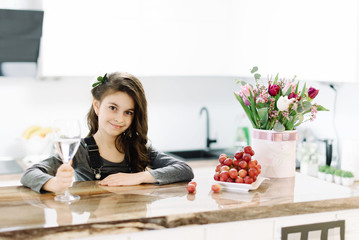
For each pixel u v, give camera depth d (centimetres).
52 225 112
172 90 382
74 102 352
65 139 134
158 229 122
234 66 340
